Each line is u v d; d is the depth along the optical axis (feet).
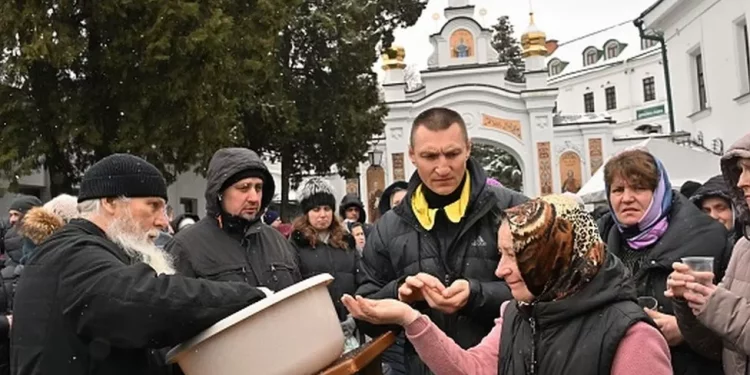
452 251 9.76
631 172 10.34
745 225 9.23
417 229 10.00
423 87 104.22
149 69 41.06
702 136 57.41
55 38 39.11
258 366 6.73
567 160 100.37
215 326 6.84
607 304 6.70
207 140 44.04
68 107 41.14
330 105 67.67
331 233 19.11
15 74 39.99
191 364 7.04
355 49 67.51
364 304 7.76
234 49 48.08
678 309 8.70
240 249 12.01
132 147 41.65
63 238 7.76
